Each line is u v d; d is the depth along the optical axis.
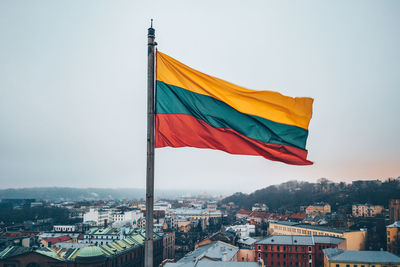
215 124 19.39
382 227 194.75
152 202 16.88
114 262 120.94
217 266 87.00
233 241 171.88
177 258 175.00
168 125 18.92
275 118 19.80
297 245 132.75
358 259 108.88
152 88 17.33
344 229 183.50
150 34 17.42
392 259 107.88
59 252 125.06
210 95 19.41
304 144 19.88
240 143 19.62
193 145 19.28
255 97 19.72
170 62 19.12
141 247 144.00
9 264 114.62
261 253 134.38
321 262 132.88
